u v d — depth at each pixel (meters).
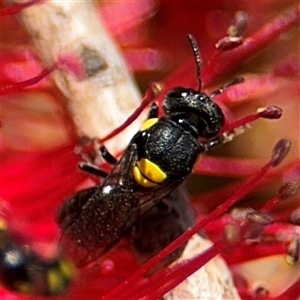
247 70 0.08
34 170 0.07
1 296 0.06
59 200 0.07
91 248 0.06
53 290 0.06
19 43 0.07
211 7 0.08
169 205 0.06
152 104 0.06
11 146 0.07
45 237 0.07
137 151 0.06
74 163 0.07
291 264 0.06
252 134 0.08
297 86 0.08
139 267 0.06
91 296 0.06
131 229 0.06
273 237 0.06
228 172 0.07
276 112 0.06
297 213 0.06
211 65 0.06
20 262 0.06
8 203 0.07
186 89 0.06
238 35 0.06
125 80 0.06
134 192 0.06
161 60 0.08
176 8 0.08
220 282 0.06
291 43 0.08
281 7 0.08
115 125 0.06
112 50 0.06
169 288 0.06
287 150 0.06
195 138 0.06
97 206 0.06
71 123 0.06
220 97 0.07
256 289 0.06
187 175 0.06
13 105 0.07
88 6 0.06
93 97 0.06
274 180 0.06
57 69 0.06
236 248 0.06
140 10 0.08
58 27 0.06
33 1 0.06
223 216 0.06
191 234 0.06
